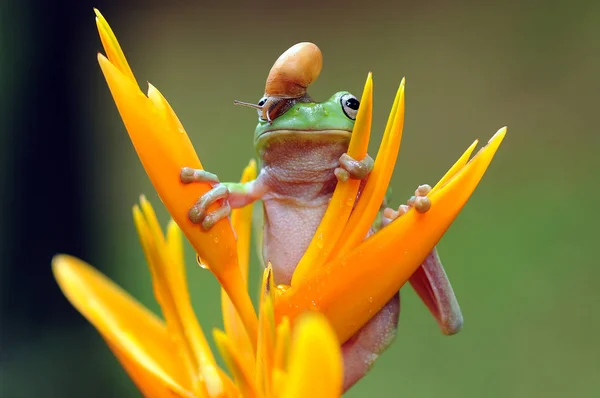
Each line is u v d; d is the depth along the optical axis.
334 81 1.16
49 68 0.98
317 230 0.41
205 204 0.41
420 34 1.16
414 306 0.97
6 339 0.93
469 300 0.97
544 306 0.95
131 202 1.10
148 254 0.43
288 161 0.42
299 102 0.42
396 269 0.41
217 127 1.16
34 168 0.97
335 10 1.19
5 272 0.94
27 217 0.95
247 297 0.41
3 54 0.95
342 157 0.41
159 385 0.42
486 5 1.15
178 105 1.18
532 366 0.91
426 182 1.08
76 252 1.00
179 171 0.41
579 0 1.11
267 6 1.20
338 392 0.38
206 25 1.21
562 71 1.11
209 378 0.42
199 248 0.41
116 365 0.94
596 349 0.90
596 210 1.01
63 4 0.99
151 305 1.03
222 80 1.19
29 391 0.90
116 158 1.10
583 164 1.06
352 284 0.41
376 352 0.43
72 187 1.00
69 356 0.93
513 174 1.08
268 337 0.40
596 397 0.86
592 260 0.98
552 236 1.01
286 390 0.38
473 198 1.07
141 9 1.22
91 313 0.42
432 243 0.41
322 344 0.38
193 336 0.42
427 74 1.14
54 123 0.98
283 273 0.43
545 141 1.09
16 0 0.95
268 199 0.43
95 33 1.03
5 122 0.95
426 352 0.94
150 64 1.20
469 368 0.92
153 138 0.40
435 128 1.11
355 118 0.42
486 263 1.00
